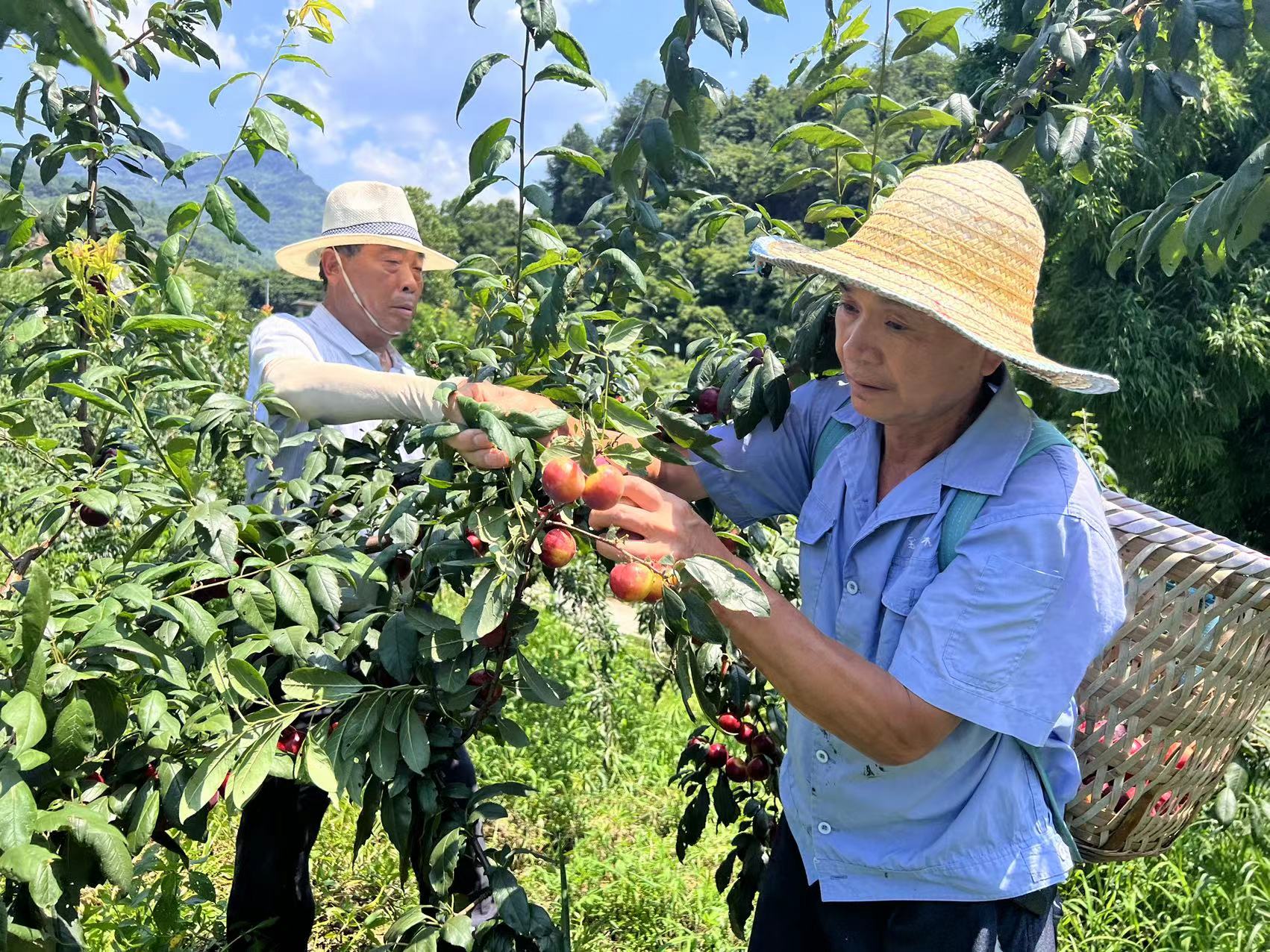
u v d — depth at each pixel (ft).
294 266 8.16
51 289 6.22
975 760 4.24
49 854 3.37
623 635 18.16
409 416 5.14
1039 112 6.44
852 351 4.07
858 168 6.39
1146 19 5.69
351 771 4.44
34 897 3.29
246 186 6.05
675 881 10.12
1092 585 3.85
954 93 6.27
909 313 3.87
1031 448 4.13
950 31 5.82
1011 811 4.18
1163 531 4.88
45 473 6.24
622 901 9.78
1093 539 3.88
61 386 4.95
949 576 3.98
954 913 4.27
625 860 10.44
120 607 4.23
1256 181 5.09
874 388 4.09
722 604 3.66
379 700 4.53
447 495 4.66
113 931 7.41
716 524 6.57
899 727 3.91
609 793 12.62
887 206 4.18
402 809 4.82
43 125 7.07
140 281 7.13
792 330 6.23
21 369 5.94
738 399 5.09
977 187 4.04
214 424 5.16
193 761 4.61
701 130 5.48
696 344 6.36
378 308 7.43
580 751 13.12
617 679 15.72
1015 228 4.00
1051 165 5.97
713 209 6.49
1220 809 6.66
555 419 4.06
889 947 4.43
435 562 4.72
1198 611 4.58
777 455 5.34
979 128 6.46
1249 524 31.53
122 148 7.20
